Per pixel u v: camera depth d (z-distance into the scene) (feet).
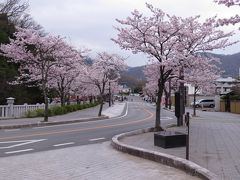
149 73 91.35
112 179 30.17
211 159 36.86
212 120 110.52
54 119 102.32
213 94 287.48
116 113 159.84
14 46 96.58
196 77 76.64
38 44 95.96
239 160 36.27
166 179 29.89
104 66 148.36
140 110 196.13
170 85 126.00
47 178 30.55
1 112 101.50
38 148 49.24
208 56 84.99
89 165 36.55
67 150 47.55
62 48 102.47
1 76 143.13
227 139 55.36
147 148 45.29
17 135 64.44
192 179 29.76
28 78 152.15
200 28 70.64
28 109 112.78
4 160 39.32
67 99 182.70
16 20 192.13
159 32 70.13
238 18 30.48
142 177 30.78
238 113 188.44
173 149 44.34
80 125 89.25
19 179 30.12
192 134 63.26
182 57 66.90
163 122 104.42
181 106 79.20
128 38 70.69
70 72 135.74
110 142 56.34
